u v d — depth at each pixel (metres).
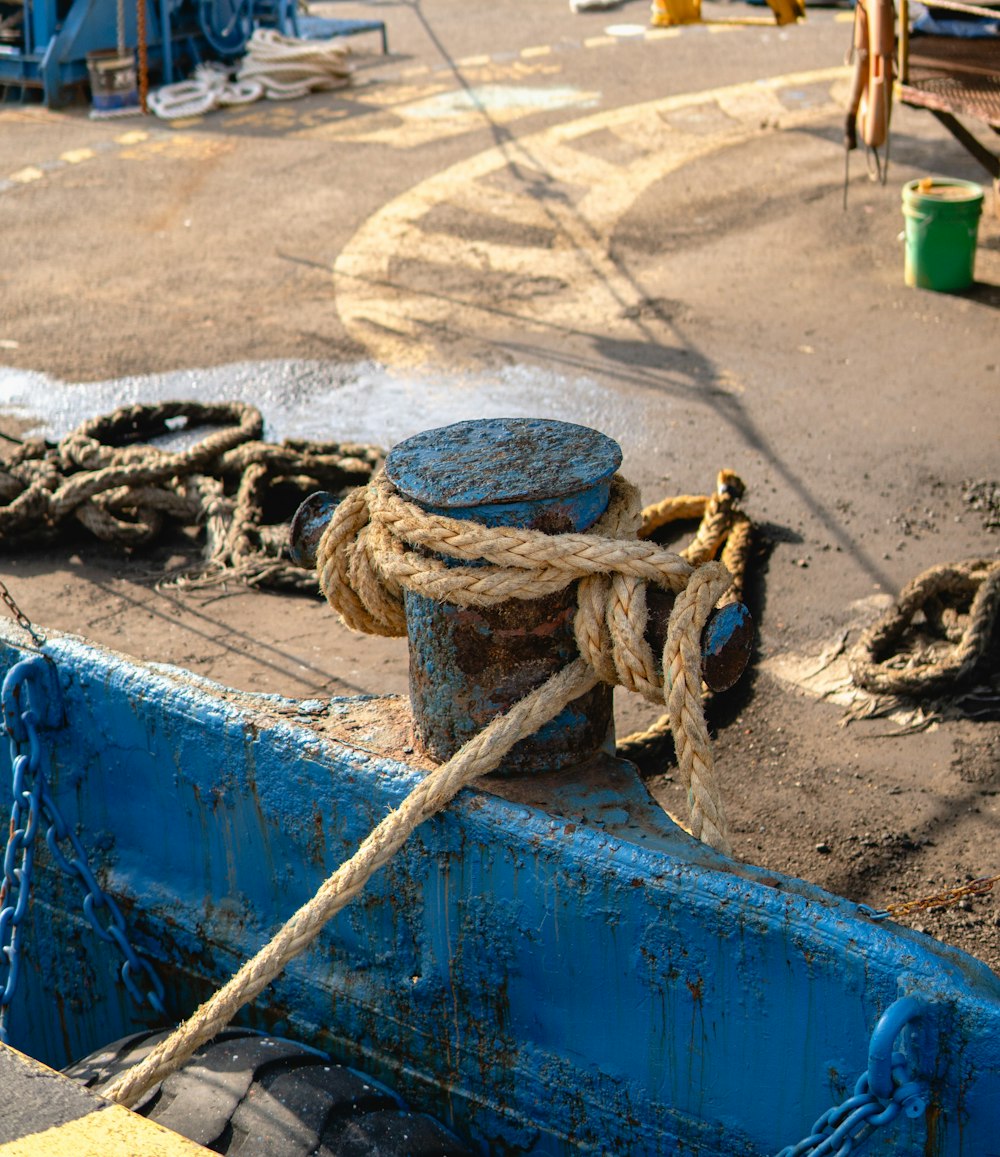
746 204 11.20
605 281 9.71
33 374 8.36
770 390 7.79
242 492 6.42
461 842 2.66
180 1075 2.79
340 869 2.55
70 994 3.49
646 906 2.46
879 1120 2.15
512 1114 2.81
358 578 2.79
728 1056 2.47
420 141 13.52
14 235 11.11
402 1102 2.88
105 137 14.02
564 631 2.65
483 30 18.56
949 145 12.54
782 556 6.02
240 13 15.98
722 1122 2.52
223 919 3.10
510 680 2.66
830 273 9.62
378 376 8.23
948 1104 2.21
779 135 13.11
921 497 6.48
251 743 2.89
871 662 5.14
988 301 8.99
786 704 5.07
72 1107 2.09
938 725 4.88
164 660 5.46
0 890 3.14
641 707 5.13
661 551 2.56
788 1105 2.43
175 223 11.34
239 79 15.50
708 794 2.52
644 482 6.75
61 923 3.40
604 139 13.27
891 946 2.22
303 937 2.51
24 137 14.06
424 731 2.79
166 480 6.47
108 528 6.30
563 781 2.77
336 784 2.79
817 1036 2.34
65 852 3.34
